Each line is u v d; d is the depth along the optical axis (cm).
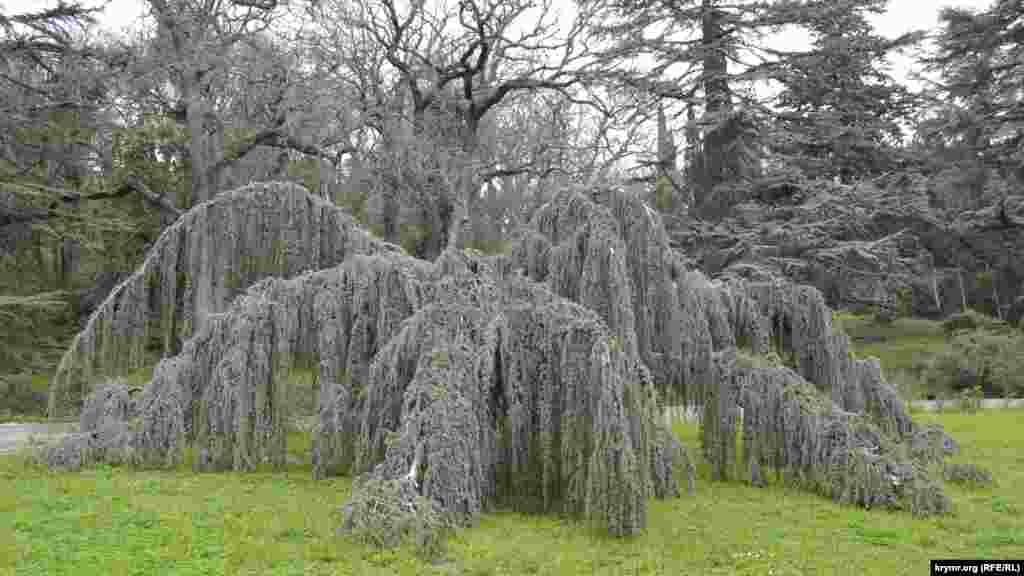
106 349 965
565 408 684
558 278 862
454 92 2703
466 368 709
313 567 552
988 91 2842
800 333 980
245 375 823
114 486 779
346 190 2336
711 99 2600
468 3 2259
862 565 582
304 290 874
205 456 862
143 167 2102
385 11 2386
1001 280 3575
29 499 720
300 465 939
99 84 2005
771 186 2656
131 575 529
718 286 978
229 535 623
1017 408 1781
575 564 572
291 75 2252
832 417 795
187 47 2148
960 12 2903
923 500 732
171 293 980
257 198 1002
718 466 872
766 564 579
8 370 1966
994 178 2844
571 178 2423
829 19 2550
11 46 1928
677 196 3241
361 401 829
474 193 2450
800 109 2927
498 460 732
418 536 582
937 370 2353
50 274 2739
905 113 2884
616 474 628
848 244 2359
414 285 872
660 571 564
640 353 867
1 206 2038
